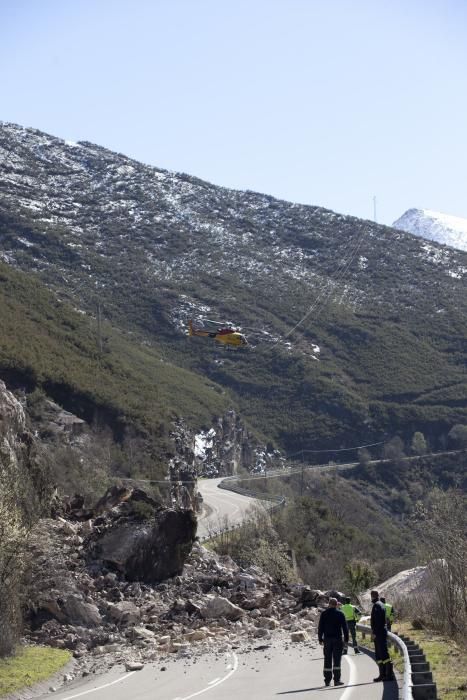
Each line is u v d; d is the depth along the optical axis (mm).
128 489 37312
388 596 37812
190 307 187125
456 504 32094
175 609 29234
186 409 110250
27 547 26609
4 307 97312
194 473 85125
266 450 131500
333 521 75750
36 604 27406
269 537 57906
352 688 17312
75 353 96312
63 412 72188
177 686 19172
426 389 150625
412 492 114688
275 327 178875
